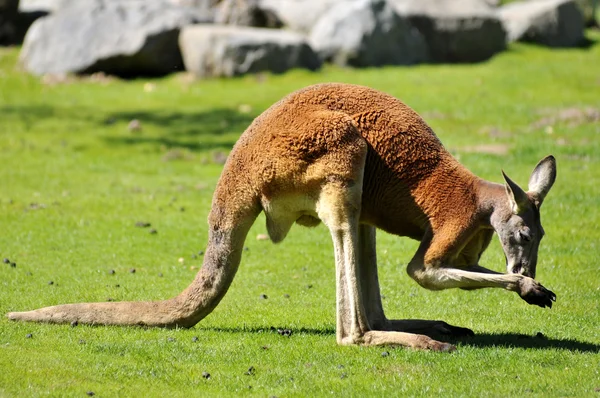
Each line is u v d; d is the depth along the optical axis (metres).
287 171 16.78
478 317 20.08
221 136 43.03
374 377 15.42
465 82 52.84
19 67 56.50
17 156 39.16
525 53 61.50
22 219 29.50
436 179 16.92
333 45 56.25
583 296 21.67
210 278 17.83
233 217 17.47
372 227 18.05
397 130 16.98
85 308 18.38
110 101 49.94
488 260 24.98
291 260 25.47
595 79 53.88
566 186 32.25
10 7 61.91
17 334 17.53
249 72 54.06
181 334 17.95
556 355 16.73
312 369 15.89
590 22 74.31
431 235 16.88
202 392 14.72
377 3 57.34
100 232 28.16
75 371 15.48
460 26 59.25
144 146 41.34
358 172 16.61
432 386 14.95
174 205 31.91
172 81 54.41
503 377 15.43
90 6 56.72
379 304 18.14
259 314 20.16
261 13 60.03
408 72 55.34
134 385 14.96
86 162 38.56
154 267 24.55
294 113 16.98
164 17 55.91
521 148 38.09
